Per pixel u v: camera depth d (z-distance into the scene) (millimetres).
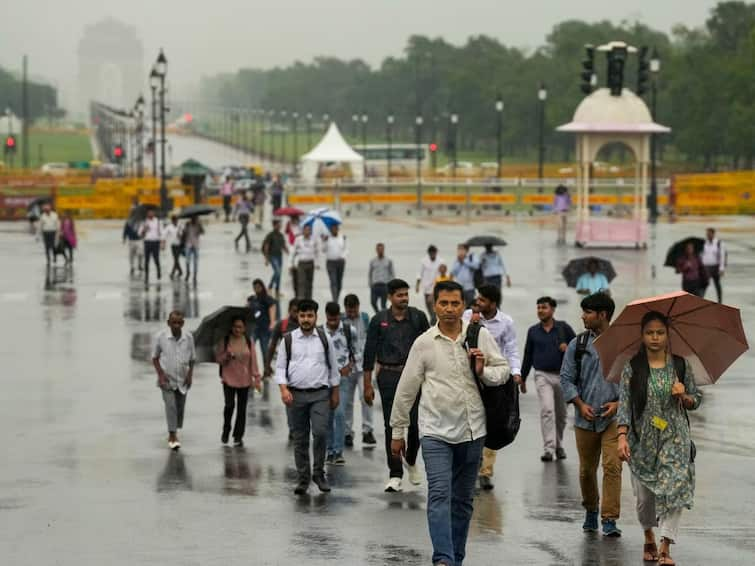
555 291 87312
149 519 33688
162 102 166500
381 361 37312
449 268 103625
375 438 44781
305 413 36688
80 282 96625
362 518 33688
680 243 73125
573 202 180375
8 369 59875
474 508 34688
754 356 61531
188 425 47125
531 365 41219
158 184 186125
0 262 112125
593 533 32000
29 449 43031
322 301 83625
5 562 29719
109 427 46875
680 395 28297
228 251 121062
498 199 181375
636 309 28328
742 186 169250
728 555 29719
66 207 169750
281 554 30156
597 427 31562
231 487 37438
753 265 104438
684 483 28250
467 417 27344
